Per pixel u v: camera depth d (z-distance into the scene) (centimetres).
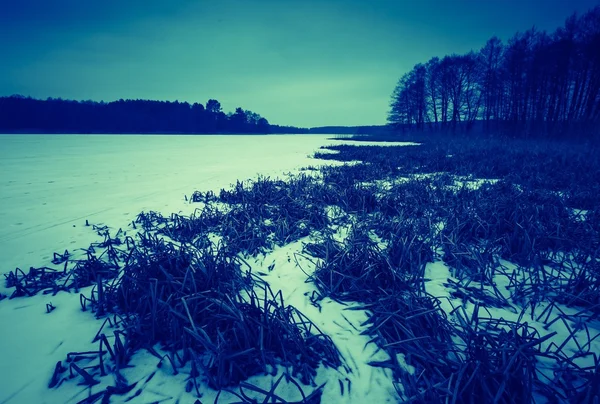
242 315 204
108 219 533
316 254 373
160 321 216
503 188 662
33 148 2186
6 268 339
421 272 314
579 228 402
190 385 174
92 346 210
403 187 716
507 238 373
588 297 252
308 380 178
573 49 2394
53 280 303
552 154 1212
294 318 241
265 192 708
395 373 182
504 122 3195
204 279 267
